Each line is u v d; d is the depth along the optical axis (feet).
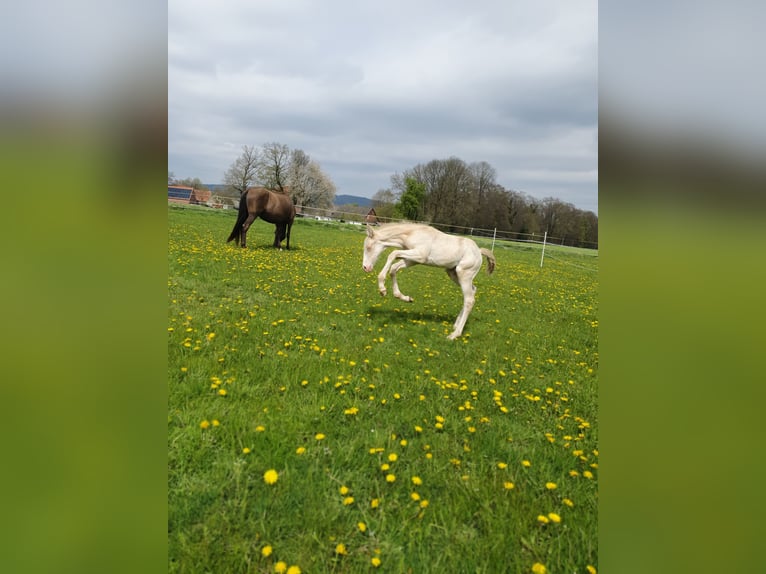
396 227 18.06
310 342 14.40
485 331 18.67
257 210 36.37
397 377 12.27
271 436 8.46
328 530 6.39
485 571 5.94
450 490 7.44
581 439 9.65
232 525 6.34
